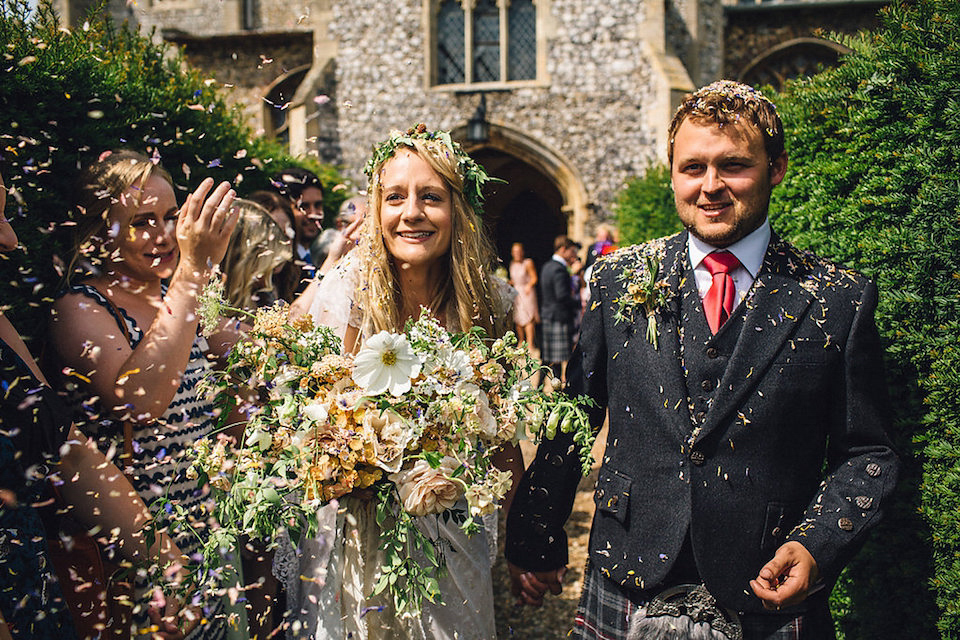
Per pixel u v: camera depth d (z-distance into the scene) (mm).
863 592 2355
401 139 1965
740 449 1709
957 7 2145
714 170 1753
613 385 1889
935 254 2113
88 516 1673
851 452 1739
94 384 1760
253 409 1771
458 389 1700
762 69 13414
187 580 1678
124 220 1876
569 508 2014
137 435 1840
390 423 1667
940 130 2148
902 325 2180
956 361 2070
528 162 12391
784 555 1624
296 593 2074
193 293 1772
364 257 1996
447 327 2047
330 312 1999
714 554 1699
